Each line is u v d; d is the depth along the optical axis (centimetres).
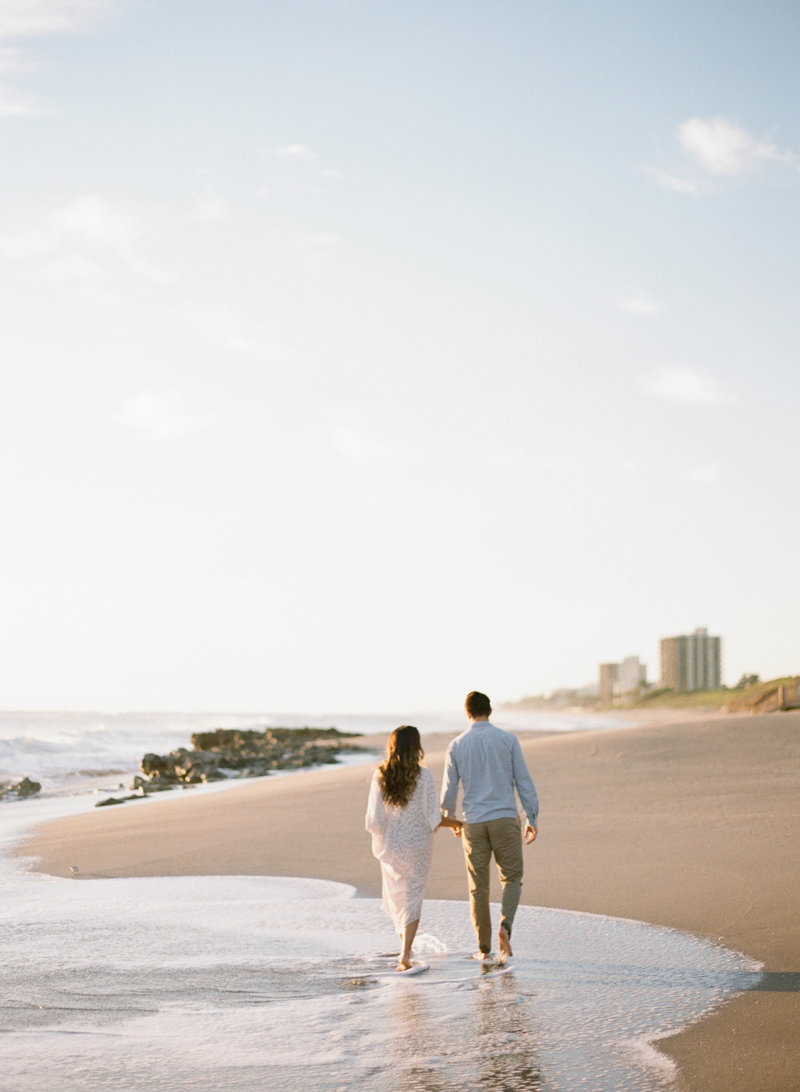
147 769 3172
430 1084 419
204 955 658
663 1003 529
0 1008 538
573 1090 409
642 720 10681
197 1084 421
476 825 664
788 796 1214
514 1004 536
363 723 11962
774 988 547
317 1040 480
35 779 3016
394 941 699
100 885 929
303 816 1331
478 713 691
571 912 755
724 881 821
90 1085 420
